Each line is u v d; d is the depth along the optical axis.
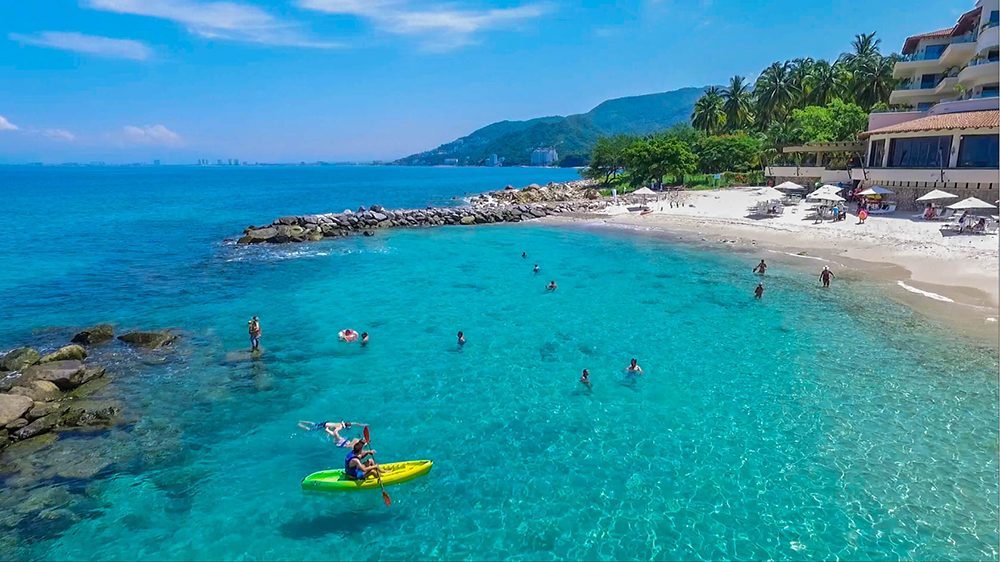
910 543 11.52
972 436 15.45
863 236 42.69
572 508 12.87
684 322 25.73
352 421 16.97
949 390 18.22
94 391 18.86
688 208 63.84
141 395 18.61
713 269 36.50
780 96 93.25
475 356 21.97
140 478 14.09
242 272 37.28
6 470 14.30
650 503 12.97
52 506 12.96
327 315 27.34
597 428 16.39
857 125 72.19
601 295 30.61
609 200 76.12
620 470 14.29
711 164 91.62
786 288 31.14
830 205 53.00
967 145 45.41
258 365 21.17
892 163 53.00
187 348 22.95
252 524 12.45
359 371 20.62
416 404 18.03
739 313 26.92
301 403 18.12
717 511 12.65
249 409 17.72
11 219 70.94
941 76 65.00
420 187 151.88
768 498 13.05
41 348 23.02
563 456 14.98
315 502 13.22
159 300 30.23
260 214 78.81
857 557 11.18
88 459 14.86
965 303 27.02
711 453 14.96
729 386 18.98
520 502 13.12
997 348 21.55
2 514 12.65
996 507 12.55
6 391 17.81
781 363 20.81
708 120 103.38
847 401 17.69
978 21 57.25
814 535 11.81
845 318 25.64
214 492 13.57
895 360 20.75
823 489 13.33
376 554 11.57
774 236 46.72
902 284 30.88
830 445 15.20
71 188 155.88
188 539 11.95
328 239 51.44
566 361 21.39
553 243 48.06
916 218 45.69
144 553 11.54
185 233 57.47
